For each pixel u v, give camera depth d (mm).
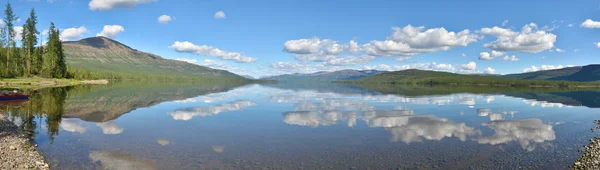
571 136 23422
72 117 31688
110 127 26141
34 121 28469
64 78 129750
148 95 66188
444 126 27609
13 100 47062
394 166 15750
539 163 16250
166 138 21938
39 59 120562
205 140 21406
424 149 19031
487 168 15484
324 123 29016
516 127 27562
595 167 15188
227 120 30734
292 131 24875
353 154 17906
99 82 152375
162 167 15250
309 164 16047
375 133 24062
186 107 42688
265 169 15188
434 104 49469
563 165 15945
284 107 43562
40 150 17875
